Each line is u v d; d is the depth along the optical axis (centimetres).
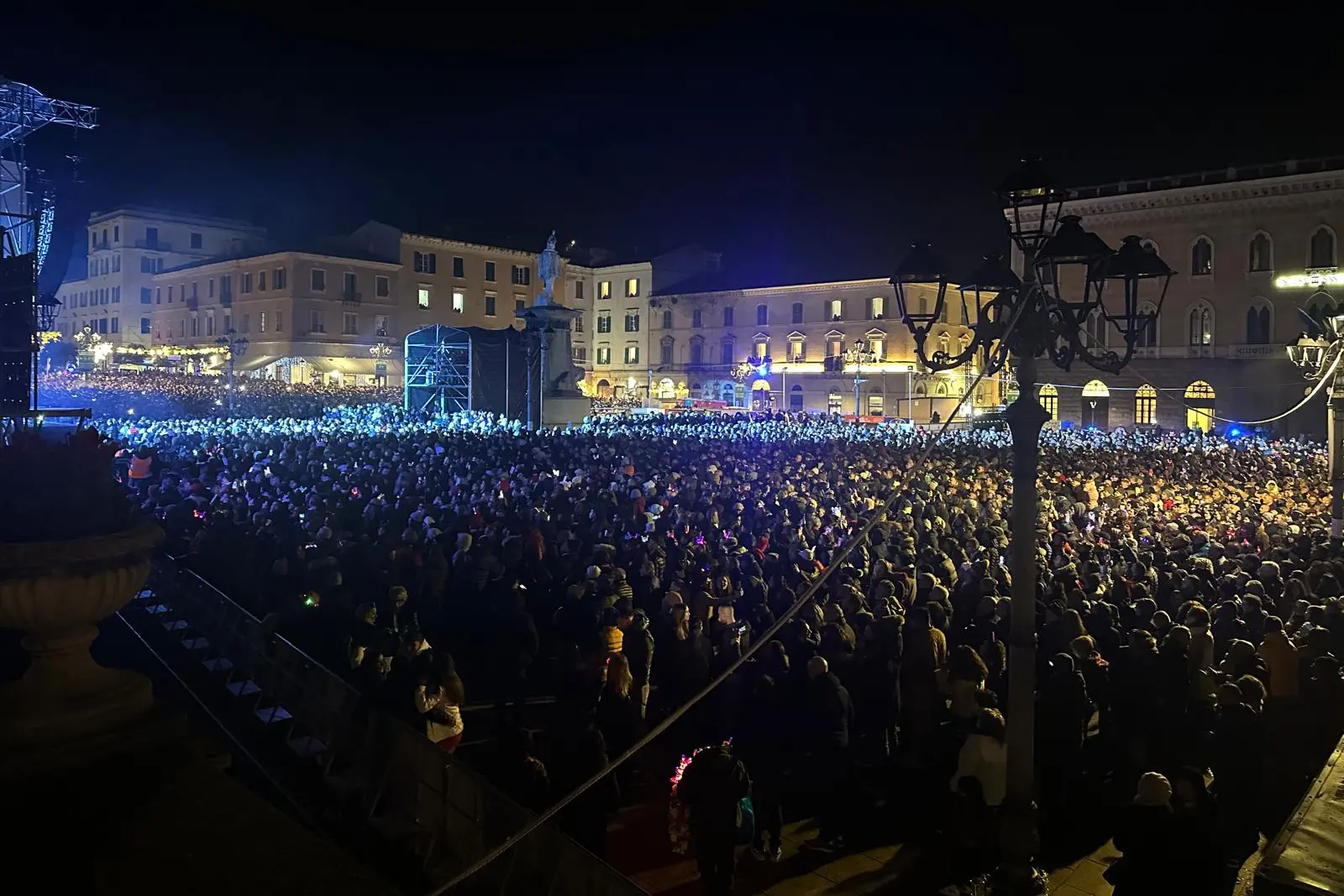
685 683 1008
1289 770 775
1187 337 5725
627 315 8756
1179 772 620
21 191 3152
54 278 3253
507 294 8138
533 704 1140
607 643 956
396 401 5669
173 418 3975
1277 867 370
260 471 1877
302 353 6775
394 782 745
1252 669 872
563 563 1293
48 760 293
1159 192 5762
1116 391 5862
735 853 776
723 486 1998
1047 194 665
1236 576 1151
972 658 883
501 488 1775
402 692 815
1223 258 5616
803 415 5612
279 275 6856
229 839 291
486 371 4712
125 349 7525
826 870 781
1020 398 655
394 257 7375
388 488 1822
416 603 1198
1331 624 970
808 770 924
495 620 1100
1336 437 1770
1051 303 678
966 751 742
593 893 530
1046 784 867
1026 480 636
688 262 8762
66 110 3212
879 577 1197
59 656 320
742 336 7969
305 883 270
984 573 1220
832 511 1661
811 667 898
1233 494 2167
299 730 913
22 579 291
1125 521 1719
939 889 748
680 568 1277
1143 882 599
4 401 2217
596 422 4391
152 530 330
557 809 441
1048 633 1014
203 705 1005
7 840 281
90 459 334
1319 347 2312
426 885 641
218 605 1168
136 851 282
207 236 8725
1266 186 5428
